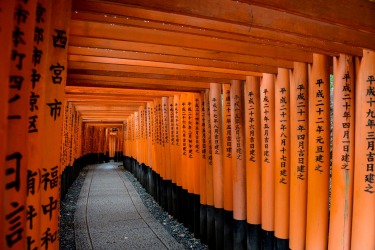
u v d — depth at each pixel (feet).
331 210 12.44
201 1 8.01
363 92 11.51
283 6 7.88
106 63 14.23
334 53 11.96
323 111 12.83
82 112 51.49
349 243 12.03
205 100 22.11
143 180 44.68
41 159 5.96
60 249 21.40
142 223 27.48
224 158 19.71
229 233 19.31
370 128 11.30
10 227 4.78
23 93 5.07
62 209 32.07
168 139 30.48
